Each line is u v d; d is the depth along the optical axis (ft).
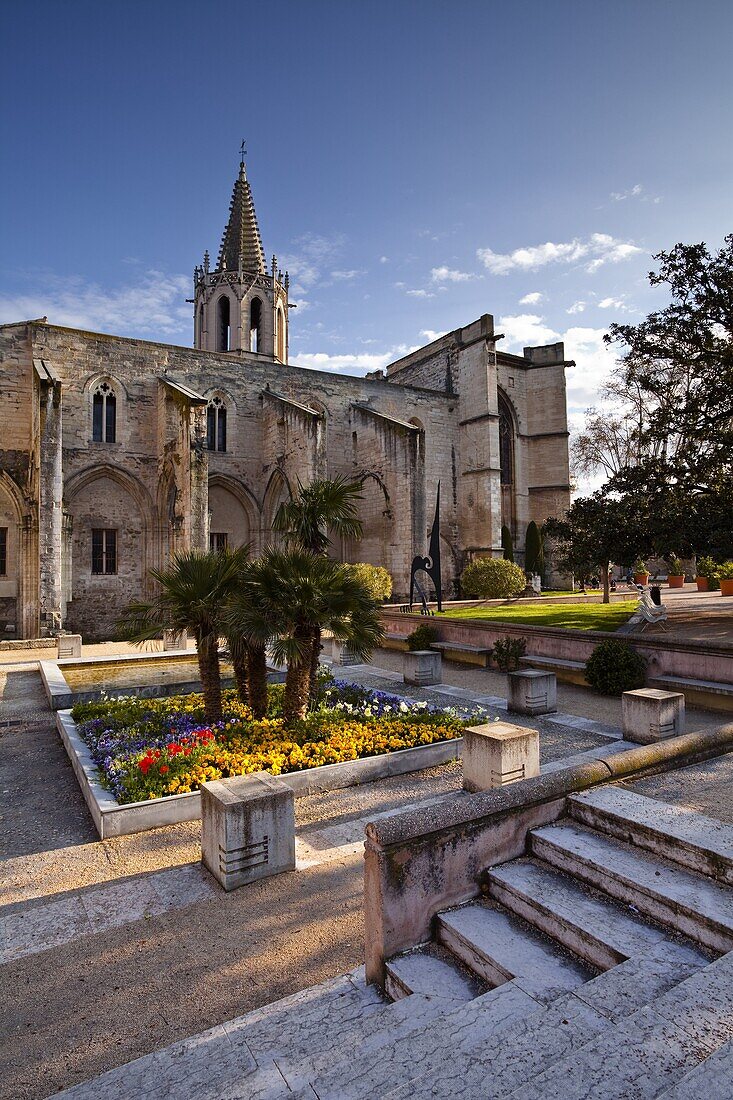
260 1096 10.11
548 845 15.39
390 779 29.32
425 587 128.26
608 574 105.60
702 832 14.40
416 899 13.94
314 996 13.52
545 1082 7.79
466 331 136.05
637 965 11.23
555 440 149.38
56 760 33.60
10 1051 12.85
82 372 96.17
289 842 20.58
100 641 94.58
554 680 41.50
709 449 66.54
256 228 151.33
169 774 26.43
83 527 96.48
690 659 44.32
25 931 17.25
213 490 109.19
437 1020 10.66
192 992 14.58
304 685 34.12
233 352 142.92
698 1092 7.02
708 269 64.39
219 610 33.19
